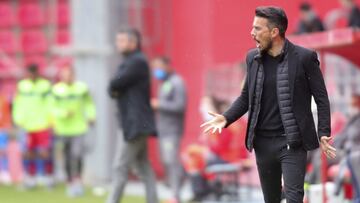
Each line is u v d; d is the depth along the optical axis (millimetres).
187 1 54719
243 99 24078
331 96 45688
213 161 43062
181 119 43562
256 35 23125
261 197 45594
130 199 46000
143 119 36219
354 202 32125
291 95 23078
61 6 60875
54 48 57969
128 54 36531
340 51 32562
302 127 23094
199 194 43406
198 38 54250
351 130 35438
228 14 52656
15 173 56844
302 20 42188
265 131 23484
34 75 52344
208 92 53281
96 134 54250
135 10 55656
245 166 43344
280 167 23750
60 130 49250
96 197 47438
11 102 57906
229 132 42938
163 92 43438
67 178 49000
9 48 62969
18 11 62875
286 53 23219
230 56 52438
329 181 34906
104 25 54656
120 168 36500
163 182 54344
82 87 49781
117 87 36094
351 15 41906
